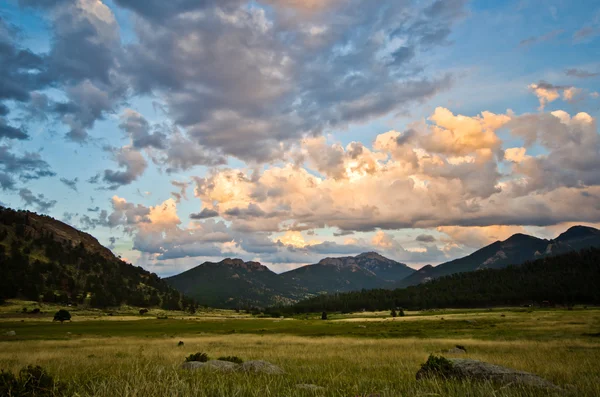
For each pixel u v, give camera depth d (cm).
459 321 9569
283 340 5238
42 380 954
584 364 1964
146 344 4609
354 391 996
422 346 3828
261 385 1030
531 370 1741
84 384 1042
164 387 884
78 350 3528
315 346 3981
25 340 5666
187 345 4241
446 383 1108
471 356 2581
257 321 15262
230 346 4069
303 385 1092
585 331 5303
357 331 7400
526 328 6406
